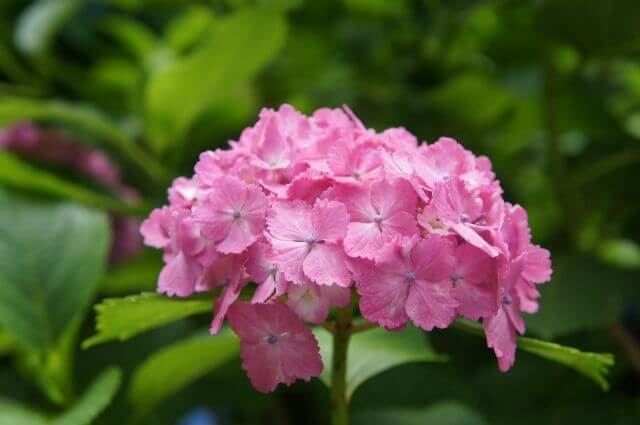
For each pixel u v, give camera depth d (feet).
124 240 2.60
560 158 2.56
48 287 2.20
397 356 1.94
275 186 1.65
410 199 1.60
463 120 2.84
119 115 3.14
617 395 2.60
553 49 2.52
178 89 2.56
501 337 1.65
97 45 3.28
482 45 2.74
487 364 2.63
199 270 1.67
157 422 2.34
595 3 2.38
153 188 2.91
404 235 1.58
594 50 2.50
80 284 2.20
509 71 2.58
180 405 2.47
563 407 2.55
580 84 2.60
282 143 1.68
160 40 3.44
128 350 2.42
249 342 1.63
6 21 3.20
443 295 1.57
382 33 2.86
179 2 3.14
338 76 3.02
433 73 2.83
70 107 2.53
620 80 2.95
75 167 2.66
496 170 2.83
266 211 1.60
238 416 2.87
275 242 1.57
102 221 2.28
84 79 3.15
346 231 1.57
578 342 2.52
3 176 2.33
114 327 1.81
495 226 1.61
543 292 2.31
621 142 2.64
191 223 1.66
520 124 2.86
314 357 1.61
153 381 2.06
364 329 1.76
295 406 2.75
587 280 2.34
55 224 2.26
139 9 3.30
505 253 1.58
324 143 1.68
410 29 2.82
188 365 2.03
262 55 2.48
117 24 3.11
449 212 1.59
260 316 1.60
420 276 1.57
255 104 2.97
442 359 1.96
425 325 1.56
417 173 1.64
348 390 1.86
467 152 1.71
